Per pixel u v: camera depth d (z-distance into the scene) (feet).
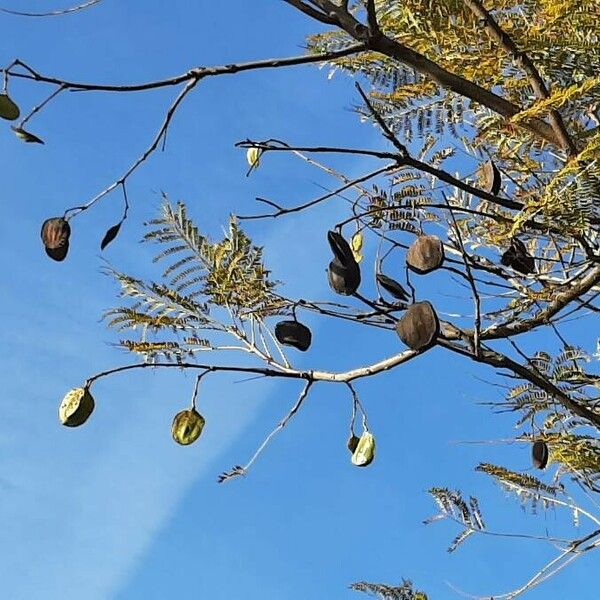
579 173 4.74
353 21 5.02
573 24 5.15
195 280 5.78
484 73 5.40
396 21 5.57
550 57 5.23
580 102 5.33
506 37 5.11
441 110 5.92
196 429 5.56
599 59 5.13
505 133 5.74
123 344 5.65
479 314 5.23
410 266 4.92
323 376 5.68
